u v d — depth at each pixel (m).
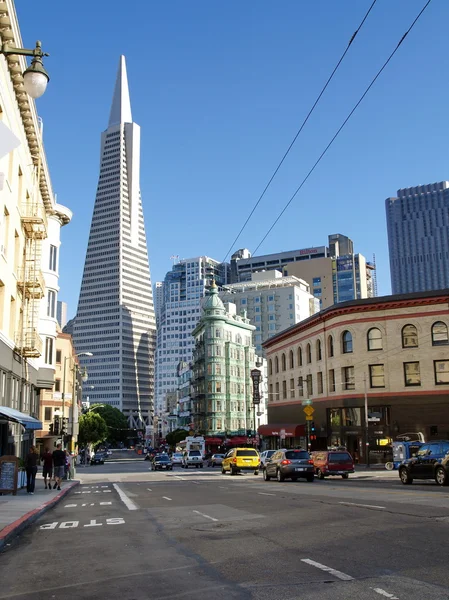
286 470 31.56
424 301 48.53
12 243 29.72
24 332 33.88
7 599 7.08
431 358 47.84
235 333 104.50
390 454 47.66
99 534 12.34
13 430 32.78
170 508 17.48
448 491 20.25
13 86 26.78
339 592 6.64
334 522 12.44
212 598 6.66
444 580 7.02
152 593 7.03
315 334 56.50
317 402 54.97
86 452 98.62
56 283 47.56
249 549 9.68
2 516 14.95
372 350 49.97
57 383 71.62
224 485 29.92
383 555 8.61
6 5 22.14
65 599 6.94
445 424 46.81
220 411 97.81
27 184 33.28
